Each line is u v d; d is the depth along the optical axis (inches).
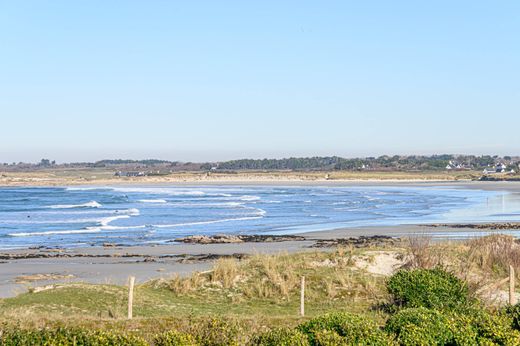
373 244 1665.8
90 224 2406.5
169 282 927.7
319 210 3043.8
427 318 498.0
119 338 432.1
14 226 2332.7
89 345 420.5
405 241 1222.3
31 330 447.5
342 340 449.7
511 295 714.2
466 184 6884.8
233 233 2063.2
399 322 498.9
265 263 978.1
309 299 842.8
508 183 7062.0
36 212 3058.6
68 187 7066.9
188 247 1688.0
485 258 967.0
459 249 1050.7
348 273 943.7
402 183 7485.2
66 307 734.5
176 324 603.8
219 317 567.8
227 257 1457.9
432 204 3479.3
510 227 2134.6
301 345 442.0
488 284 816.9
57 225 2369.6
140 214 2866.6
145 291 866.1
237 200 3971.5
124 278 1165.1
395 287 697.0
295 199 4042.8
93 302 766.5
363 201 3779.5
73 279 1158.3
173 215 2792.8
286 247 1657.2
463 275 836.0
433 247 1051.9
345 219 2539.4
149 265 1352.1
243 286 901.2
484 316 520.4
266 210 3058.6
